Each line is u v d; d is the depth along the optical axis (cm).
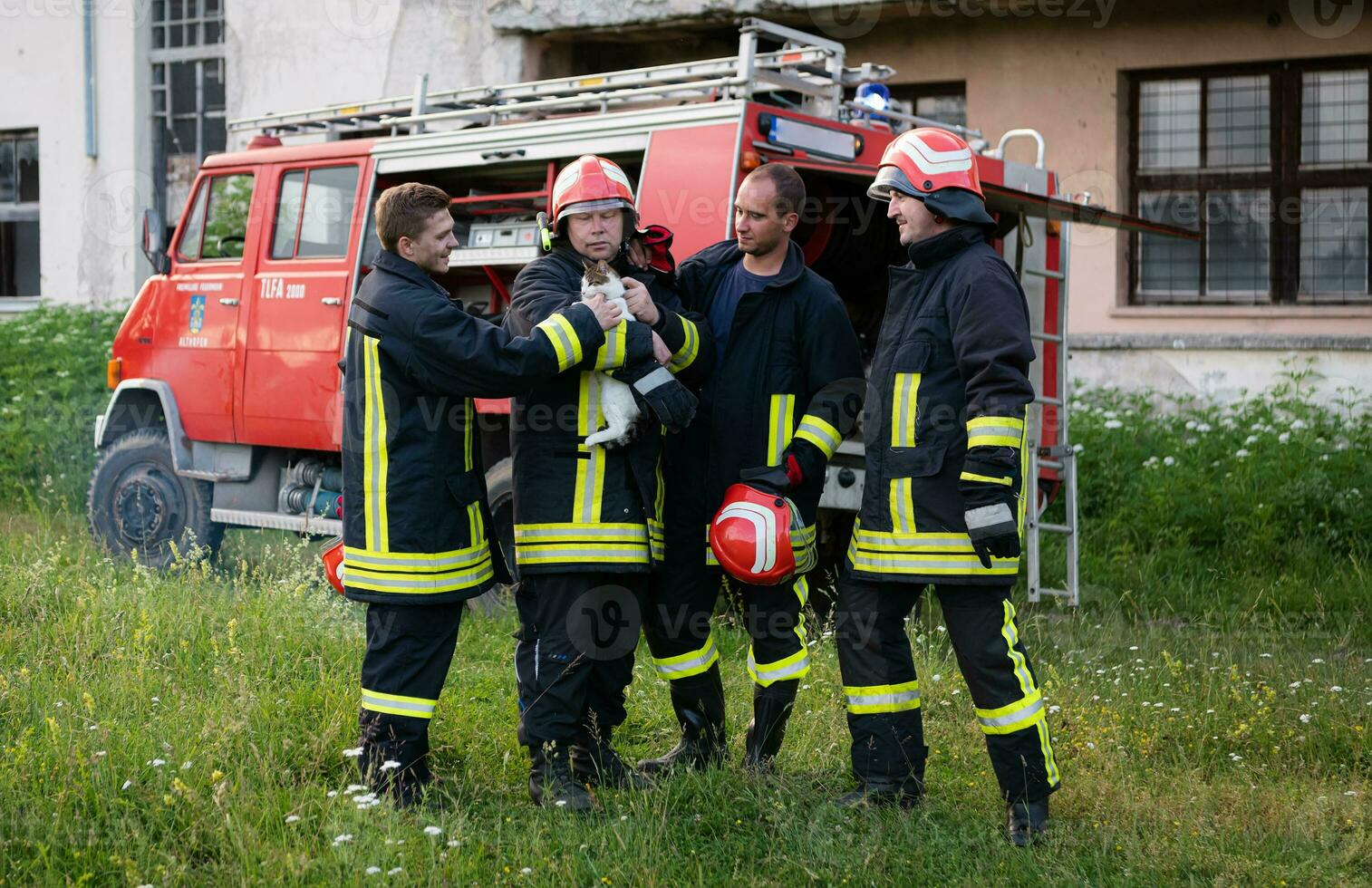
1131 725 473
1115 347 1062
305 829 351
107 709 430
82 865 329
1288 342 996
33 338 1115
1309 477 809
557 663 384
